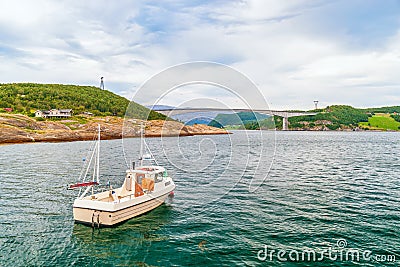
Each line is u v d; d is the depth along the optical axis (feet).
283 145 264.72
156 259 43.37
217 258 43.50
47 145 231.30
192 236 50.96
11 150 196.54
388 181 98.32
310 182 95.61
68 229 54.34
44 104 367.04
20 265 41.55
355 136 463.01
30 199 74.95
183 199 70.95
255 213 62.69
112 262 42.68
